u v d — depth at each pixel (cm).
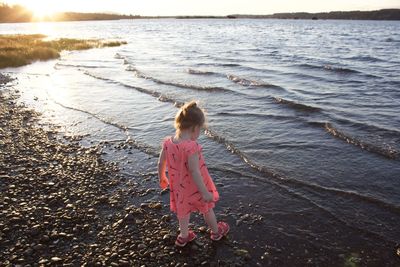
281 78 1611
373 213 480
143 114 1026
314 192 542
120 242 420
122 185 582
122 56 2730
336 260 388
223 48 3588
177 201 383
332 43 4434
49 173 628
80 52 3184
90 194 548
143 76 1672
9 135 855
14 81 1627
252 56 2700
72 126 927
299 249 408
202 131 845
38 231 438
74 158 702
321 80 1549
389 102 1105
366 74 1706
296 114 975
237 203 516
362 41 4878
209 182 385
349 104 1084
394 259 388
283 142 763
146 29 10931
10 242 415
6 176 607
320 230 445
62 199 529
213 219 407
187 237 408
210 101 1151
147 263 380
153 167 655
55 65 2206
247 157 681
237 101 1144
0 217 471
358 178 584
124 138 826
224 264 379
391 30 9562
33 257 388
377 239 424
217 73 1747
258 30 9525
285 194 539
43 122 966
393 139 755
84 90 1390
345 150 707
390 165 630
